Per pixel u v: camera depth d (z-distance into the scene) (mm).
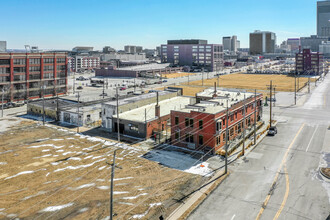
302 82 177125
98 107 77562
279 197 33750
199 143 50719
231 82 177625
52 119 76812
